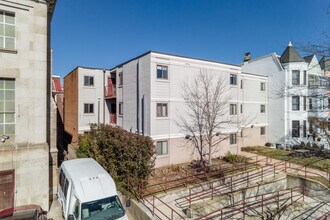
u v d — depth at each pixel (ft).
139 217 31.65
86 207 26.02
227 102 68.28
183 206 37.42
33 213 26.68
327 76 47.96
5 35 33.99
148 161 39.86
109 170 42.86
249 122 81.97
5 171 33.09
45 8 36.73
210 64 64.54
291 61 81.41
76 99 79.36
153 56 54.13
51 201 39.09
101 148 48.11
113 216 26.66
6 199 33.06
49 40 46.98
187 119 60.08
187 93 59.98
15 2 34.06
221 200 40.09
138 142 39.42
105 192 27.63
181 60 58.85
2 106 33.86
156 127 54.70
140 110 58.03
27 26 35.19
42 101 36.32
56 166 50.57
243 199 40.50
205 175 47.09
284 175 53.16
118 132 44.68
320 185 47.57
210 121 60.90
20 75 34.68
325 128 57.72
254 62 94.48
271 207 42.86
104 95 80.94
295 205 43.83
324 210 46.11
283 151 76.69
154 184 42.83
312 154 61.72
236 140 72.13
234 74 71.05
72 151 68.28
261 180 49.96
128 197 34.14
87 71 78.48
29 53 35.32
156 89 54.70
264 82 88.28
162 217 33.17
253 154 72.18
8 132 34.27
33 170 35.14
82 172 30.71
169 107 56.85
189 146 60.49
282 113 84.23
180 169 53.26
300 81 79.36
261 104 87.04
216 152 65.87
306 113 78.84
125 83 66.33
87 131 77.51
